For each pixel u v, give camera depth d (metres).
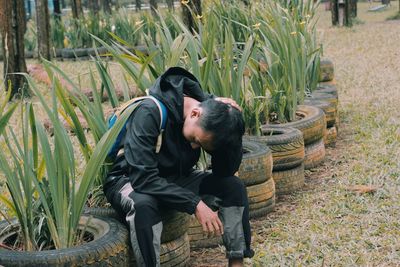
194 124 3.26
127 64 4.10
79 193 3.16
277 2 7.85
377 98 8.32
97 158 3.14
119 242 3.06
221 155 3.38
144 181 3.15
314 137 5.43
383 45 14.01
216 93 4.64
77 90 3.70
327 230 4.06
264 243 3.94
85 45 15.54
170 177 3.43
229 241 3.38
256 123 4.93
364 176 5.09
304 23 7.06
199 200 3.18
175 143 3.32
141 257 3.13
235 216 3.37
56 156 3.15
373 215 4.25
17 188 3.18
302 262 3.61
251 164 4.26
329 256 3.67
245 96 5.08
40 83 10.58
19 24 9.27
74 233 3.19
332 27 19.22
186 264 3.62
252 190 4.30
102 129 3.64
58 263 2.86
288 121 5.72
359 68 10.92
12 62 9.21
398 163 5.31
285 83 5.73
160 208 3.29
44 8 12.93
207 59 4.29
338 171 5.35
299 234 4.03
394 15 23.81
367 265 3.54
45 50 13.03
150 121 3.21
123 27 15.19
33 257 2.86
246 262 3.66
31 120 3.38
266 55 5.84
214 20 5.25
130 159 3.19
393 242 3.84
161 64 4.55
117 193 3.27
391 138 6.19
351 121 7.23
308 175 5.37
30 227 3.21
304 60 6.16
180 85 3.30
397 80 9.55
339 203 4.49
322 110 5.88
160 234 3.18
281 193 4.85
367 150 5.87
